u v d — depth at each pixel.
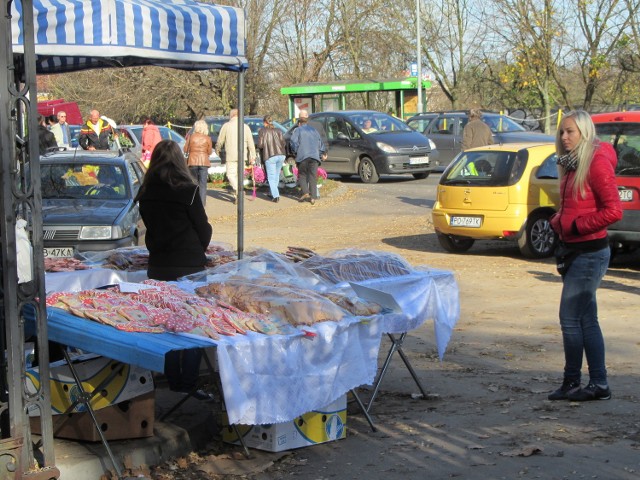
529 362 7.69
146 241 6.87
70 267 7.30
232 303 5.66
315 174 22.30
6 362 4.64
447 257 13.90
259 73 43.59
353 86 36.03
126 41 6.57
